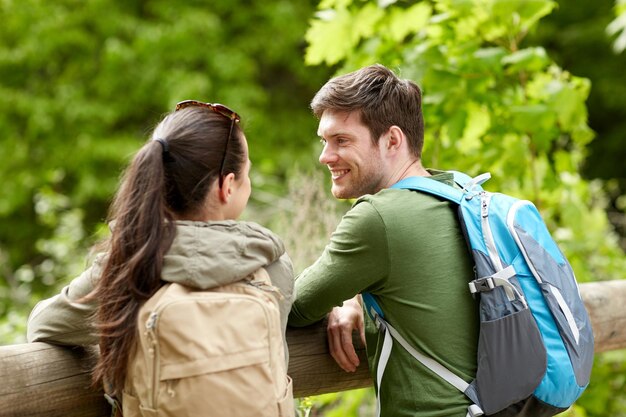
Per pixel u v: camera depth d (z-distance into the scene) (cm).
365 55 390
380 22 395
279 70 1162
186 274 172
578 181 488
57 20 1038
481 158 383
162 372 165
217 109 188
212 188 184
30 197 1067
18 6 1036
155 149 180
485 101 379
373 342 217
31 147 1048
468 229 206
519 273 203
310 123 1109
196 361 164
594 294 305
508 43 397
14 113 1052
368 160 221
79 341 196
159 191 177
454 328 205
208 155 182
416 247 205
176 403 164
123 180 185
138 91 1021
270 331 171
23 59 1049
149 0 1084
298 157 1021
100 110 1020
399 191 212
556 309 200
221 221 180
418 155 229
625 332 311
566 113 368
